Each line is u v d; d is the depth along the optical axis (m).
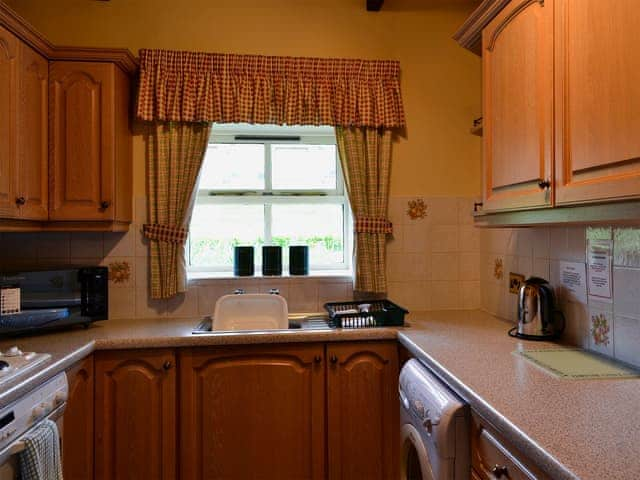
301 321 2.14
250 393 1.81
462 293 2.36
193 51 2.20
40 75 1.84
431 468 1.26
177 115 2.11
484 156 1.64
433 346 1.58
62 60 1.90
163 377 1.76
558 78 1.19
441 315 2.19
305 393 1.83
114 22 2.18
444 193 2.36
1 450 1.13
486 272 2.29
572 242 1.61
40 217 1.84
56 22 2.15
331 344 1.83
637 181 0.93
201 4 2.22
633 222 1.26
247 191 2.45
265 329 2.05
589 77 1.08
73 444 1.65
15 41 1.66
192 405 1.78
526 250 1.91
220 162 2.44
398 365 1.86
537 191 1.28
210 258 2.44
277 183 2.47
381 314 1.93
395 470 1.85
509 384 1.18
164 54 2.10
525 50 1.35
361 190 2.24
